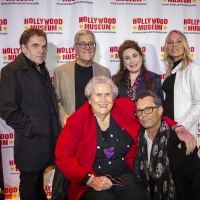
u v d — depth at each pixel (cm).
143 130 180
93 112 183
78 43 230
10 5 268
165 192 165
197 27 287
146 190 177
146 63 288
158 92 232
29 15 271
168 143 165
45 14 272
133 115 186
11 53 275
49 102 206
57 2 271
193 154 163
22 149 200
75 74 238
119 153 183
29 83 195
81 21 274
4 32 271
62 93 236
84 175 169
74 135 177
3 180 289
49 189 298
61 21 274
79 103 234
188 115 214
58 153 178
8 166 289
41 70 211
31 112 194
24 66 194
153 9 280
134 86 232
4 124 283
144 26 282
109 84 178
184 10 283
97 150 178
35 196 215
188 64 226
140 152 178
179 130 167
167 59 242
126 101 195
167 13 282
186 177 161
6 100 185
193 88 219
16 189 293
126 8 278
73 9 273
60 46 278
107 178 171
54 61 279
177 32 231
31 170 199
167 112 234
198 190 157
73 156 180
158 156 167
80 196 176
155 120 168
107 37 280
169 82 236
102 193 170
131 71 231
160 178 166
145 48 285
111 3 275
